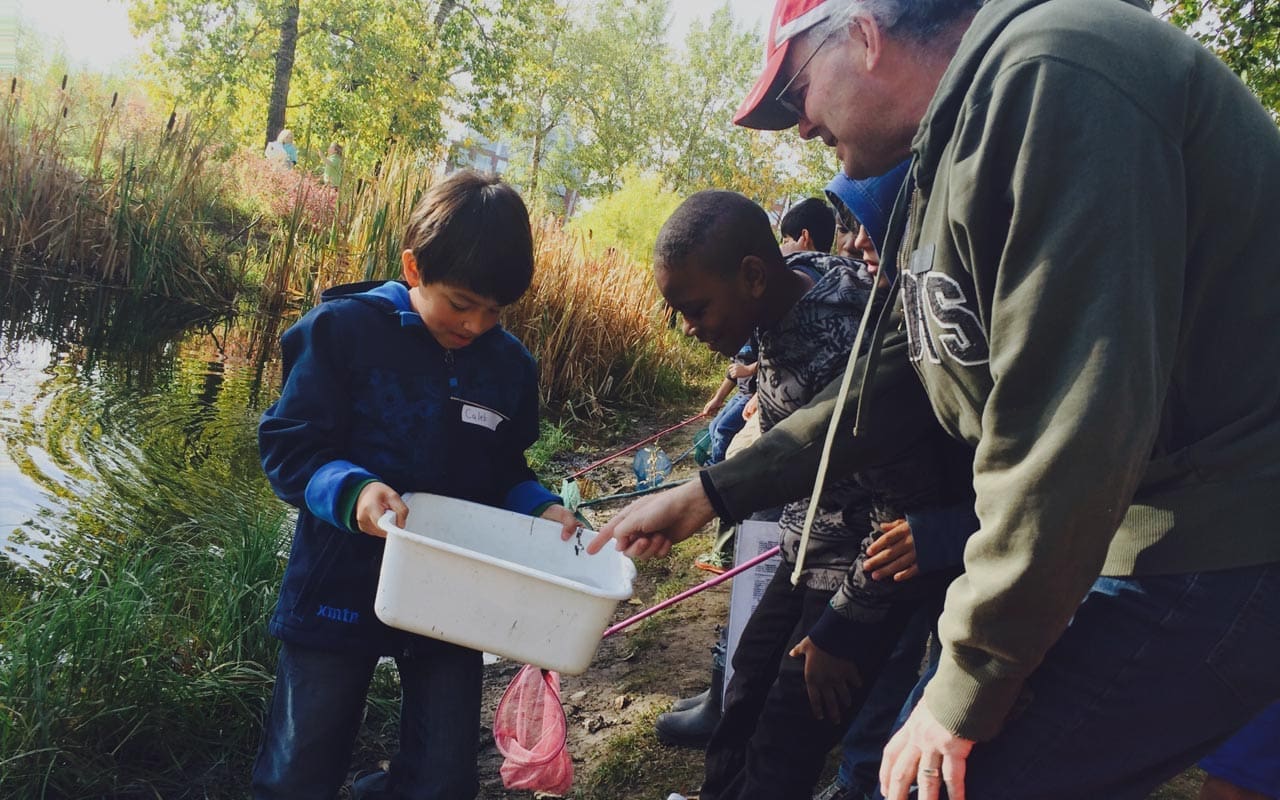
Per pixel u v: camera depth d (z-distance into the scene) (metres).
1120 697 1.32
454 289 2.01
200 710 2.79
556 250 8.08
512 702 2.55
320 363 2.06
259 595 3.20
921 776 1.32
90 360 7.36
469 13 24.86
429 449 2.13
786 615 2.30
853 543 2.12
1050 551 1.12
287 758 2.02
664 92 39.09
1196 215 1.22
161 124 11.09
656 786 2.79
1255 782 1.81
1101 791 1.38
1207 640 1.27
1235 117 1.22
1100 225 1.12
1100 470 1.09
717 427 4.02
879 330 1.55
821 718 2.06
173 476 4.92
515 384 2.27
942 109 1.30
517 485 2.32
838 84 1.55
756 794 2.10
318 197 10.09
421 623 1.75
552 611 1.75
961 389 1.37
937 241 1.32
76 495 4.45
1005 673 1.21
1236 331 1.25
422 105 22.77
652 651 3.66
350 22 21.80
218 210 11.59
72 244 9.59
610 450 7.08
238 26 21.73
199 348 8.42
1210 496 1.25
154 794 2.56
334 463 1.97
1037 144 1.14
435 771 2.04
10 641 2.84
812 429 1.73
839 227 2.84
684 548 4.74
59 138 10.16
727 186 38.44
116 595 3.00
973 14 1.48
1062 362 1.13
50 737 2.54
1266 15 7.21
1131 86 1.15
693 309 2.14
